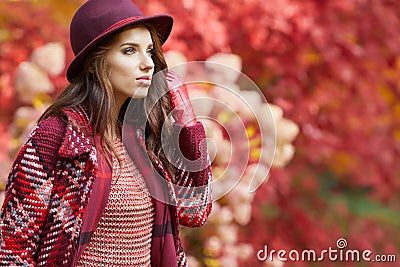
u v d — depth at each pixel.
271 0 7.33
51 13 6.93
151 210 3.72
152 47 3.68
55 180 3.43
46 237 3.41
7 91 6.62
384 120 9.13
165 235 3.77
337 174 10.54
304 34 7.79
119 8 3.57
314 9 7.91
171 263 3.75
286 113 7.99
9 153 6.11
